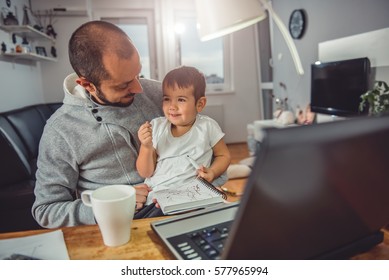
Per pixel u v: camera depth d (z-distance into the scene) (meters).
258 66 4.73
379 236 0.47
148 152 0.82
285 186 0.29
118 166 0.88
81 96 0.86
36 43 3.97
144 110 0.95
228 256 0.33
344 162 0.32
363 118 0.32
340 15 2.82
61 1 4.06
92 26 0.71
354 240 0.44
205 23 1.54
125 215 0.50
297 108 3.72
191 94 0.85
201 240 0.49
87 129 0.84
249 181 0.28
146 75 4.55
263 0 1.63
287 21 3.81
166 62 4.46
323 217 0.35
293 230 0.34
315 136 0.28
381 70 2.33
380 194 0.39
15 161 1.83
